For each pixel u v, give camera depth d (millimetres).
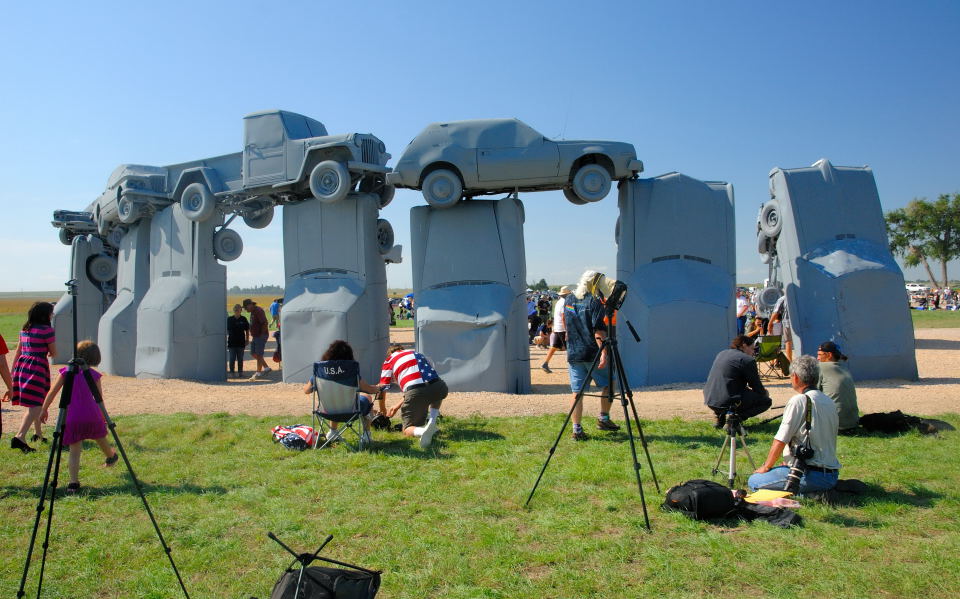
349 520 5594
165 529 5441
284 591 3400
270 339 29750
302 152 14250
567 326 8219
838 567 4445
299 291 14555
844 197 13516
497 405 10672
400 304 59625
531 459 7332
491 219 13695
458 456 7543
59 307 20625
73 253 20844
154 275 16953
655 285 13641
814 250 13258
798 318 13109
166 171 17141
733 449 6125
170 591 4344
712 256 13977
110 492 6418
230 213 16438
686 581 4309
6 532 5418
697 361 13320
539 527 5328
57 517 5750
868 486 6035
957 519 5285
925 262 60000
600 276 8156
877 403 10258
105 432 6785
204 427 9250
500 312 13055
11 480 6898
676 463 7027
